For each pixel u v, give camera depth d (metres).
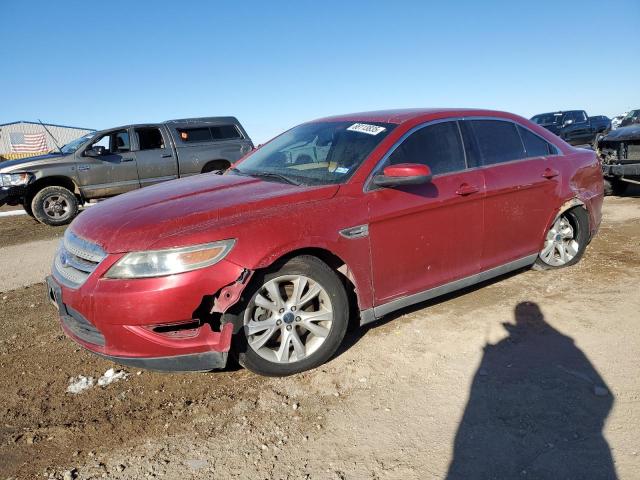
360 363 3.46
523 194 4.40
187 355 3.00
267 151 4.59
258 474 2.49
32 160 10.64
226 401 3.11
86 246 3.15
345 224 3.35
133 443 2.76
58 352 3.86
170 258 2.88
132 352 2.95
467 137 4.21
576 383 3.12
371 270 3.52
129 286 2.88
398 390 3.13
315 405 3.03
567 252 5.08
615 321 3.88
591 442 2.59
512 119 4.64
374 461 2.54
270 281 3.14
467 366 3.37
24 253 7.71
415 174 3.39
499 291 4.59
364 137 3.92
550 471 2.41
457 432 2.72
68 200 10.67
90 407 3.11
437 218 3.82
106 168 10.86
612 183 9.85
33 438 2.82
